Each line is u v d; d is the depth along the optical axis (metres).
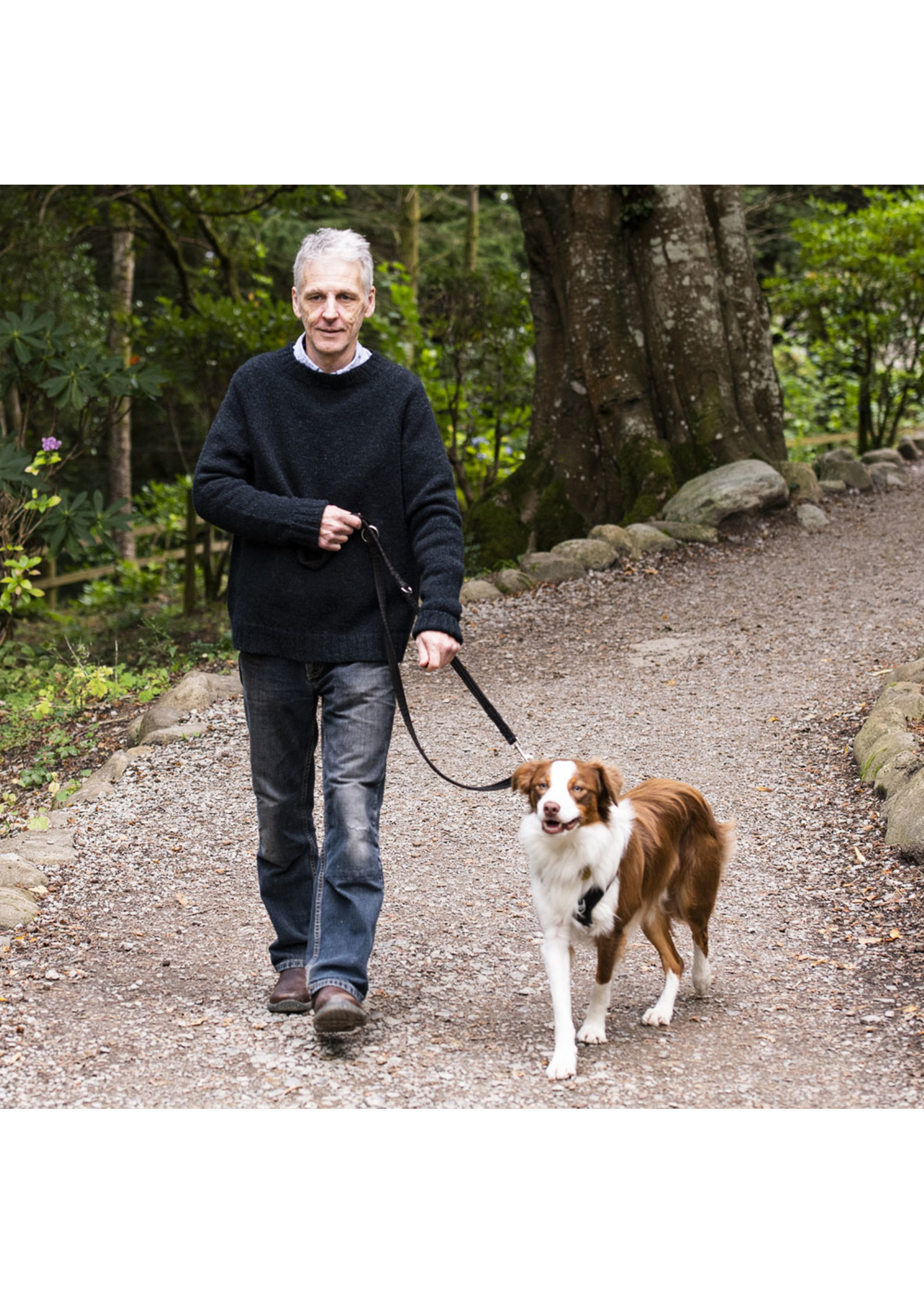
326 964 3.45
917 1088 3.29
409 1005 3.89
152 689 8.28
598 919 3.46
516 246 21.27
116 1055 3.49
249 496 3.59
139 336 13.08
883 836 5.15
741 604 9.10
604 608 9.38
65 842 5.56
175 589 15.76
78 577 16.66
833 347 16.81
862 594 8.98
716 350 11.52
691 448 11.44
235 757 6.72
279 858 3.82
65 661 10.06
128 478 17.22
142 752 6.90
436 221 21.08
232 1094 3.24
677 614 9.04
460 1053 3.52
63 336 9.81
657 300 11.52
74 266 13.99
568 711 7.23
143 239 15.78
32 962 4.25
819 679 7.31
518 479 11.84
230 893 4.96
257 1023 3.72
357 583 3.63
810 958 4.27
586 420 11.77
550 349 12.05
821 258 15.18
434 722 7.18
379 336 16.64
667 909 3.89
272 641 3.66
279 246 19.08
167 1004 3.88
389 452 3.67
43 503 9.04
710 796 5.86
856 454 15.94
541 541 11.54
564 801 3.32
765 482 10.89
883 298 15.24
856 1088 3.30
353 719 3.62
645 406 11.55
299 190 14.75
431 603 3.57
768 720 6.75
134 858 5.37
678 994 4.05
